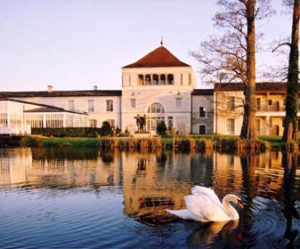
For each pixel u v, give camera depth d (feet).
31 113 136.67
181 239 17.72
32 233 18.94
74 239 17.92
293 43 85.20
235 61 84.58
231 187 31.19
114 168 45.42
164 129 115.03
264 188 30.50
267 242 17.19
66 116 139.23
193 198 21.34
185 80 155.33
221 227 19.49
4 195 28.81
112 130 114.11
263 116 136.98
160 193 28.81
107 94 164.45
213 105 143.13
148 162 52.54
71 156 63.82
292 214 22.06
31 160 57.00
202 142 80.84
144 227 19.63
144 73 159.22
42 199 27.12
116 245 17.01
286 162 51.72
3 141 99.45
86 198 27.20
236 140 80.84
